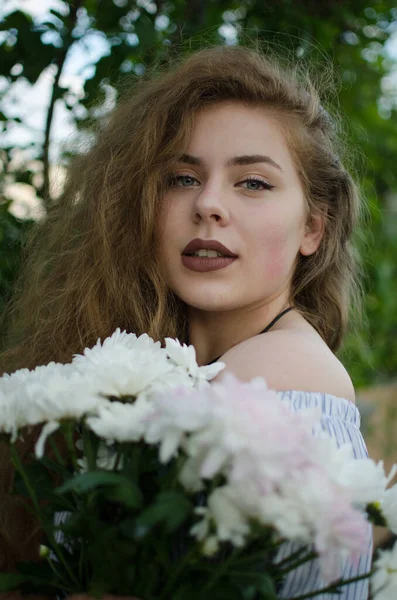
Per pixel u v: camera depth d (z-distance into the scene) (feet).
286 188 4.72
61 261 6.12
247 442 2.28
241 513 2.41
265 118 4.78
